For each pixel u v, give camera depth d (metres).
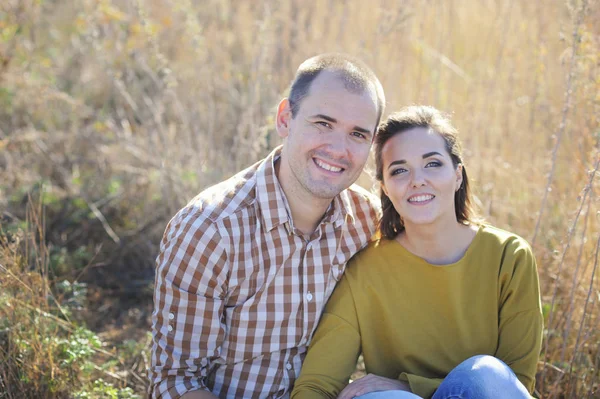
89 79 5.91
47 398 2.84
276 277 2.45
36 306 3.03
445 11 5.15
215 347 2.45
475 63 4.98
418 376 2.48
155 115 4.53
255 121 4.43
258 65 4.56
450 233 2.60
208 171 4.24
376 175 2.69
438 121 2.58
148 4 5.73
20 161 4.82
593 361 3.09
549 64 4.53
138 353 3.37
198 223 2.37
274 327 2.47
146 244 4.31
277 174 2.53
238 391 2.51
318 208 2.49
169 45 5.51
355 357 2.59
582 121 3.75
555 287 3.00
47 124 5.30
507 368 2.33
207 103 4.95
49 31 6.56
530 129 4.32
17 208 4.44
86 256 4.19
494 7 5.10
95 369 3.20
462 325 2.57
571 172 3.77
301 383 2.48
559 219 3.83
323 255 2.53
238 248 2.39
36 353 2.88
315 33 5.11
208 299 2.39
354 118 2.38
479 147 4.39
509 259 2.55
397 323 2.59
